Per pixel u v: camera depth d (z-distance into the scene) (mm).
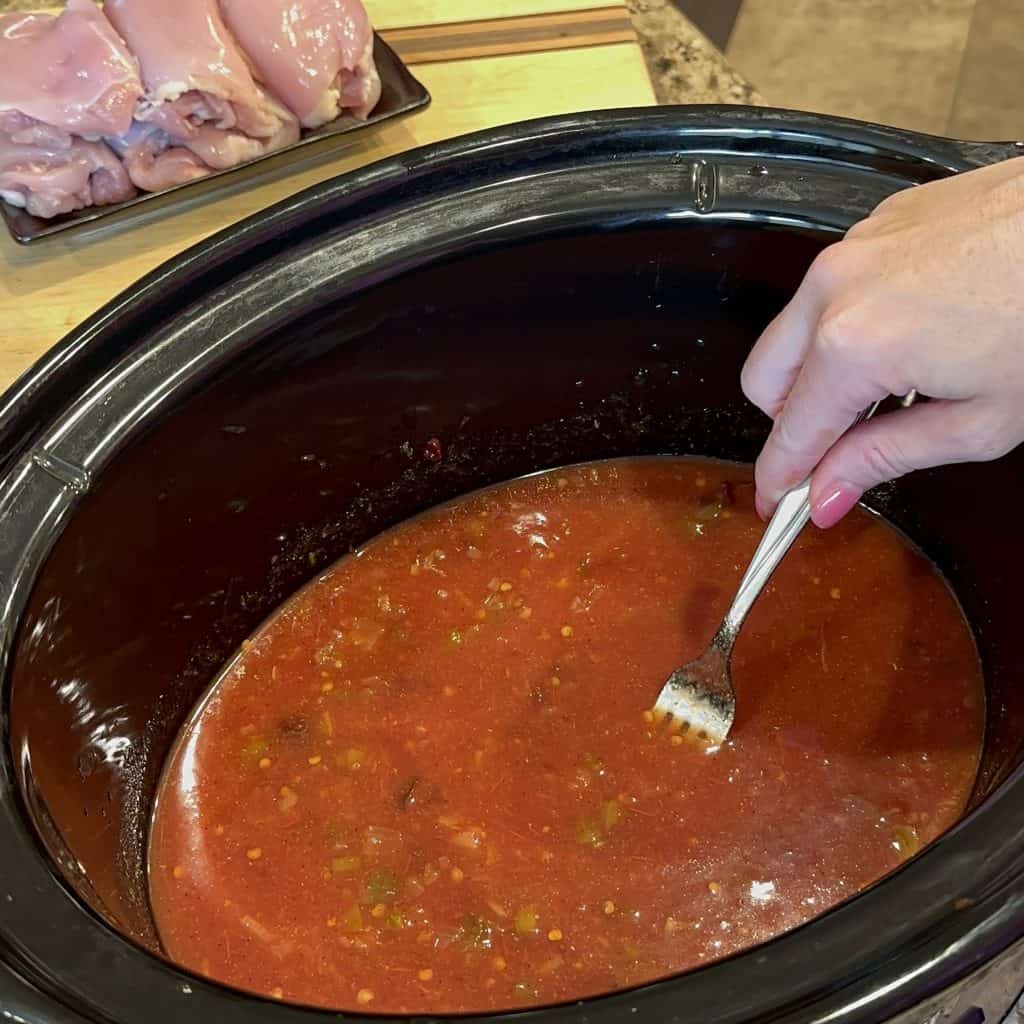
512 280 896
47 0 1439
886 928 536
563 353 979
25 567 732
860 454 701
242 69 1185
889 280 644
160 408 794
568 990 806
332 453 957
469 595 1021
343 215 859
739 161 882
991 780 838
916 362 636
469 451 1039
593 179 876
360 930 844
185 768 953
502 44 1354
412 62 1341
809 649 971
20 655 713
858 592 1004
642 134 881
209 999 543
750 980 523
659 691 950
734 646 975
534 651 982
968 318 622
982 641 954
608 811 884
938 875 553
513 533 1059
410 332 905
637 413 1055
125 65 1135
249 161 1224
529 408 1024
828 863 856
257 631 1015
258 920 860
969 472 911
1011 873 545
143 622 878
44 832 655
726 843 867
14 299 1150
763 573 859
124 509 809
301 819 908
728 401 1038
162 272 820
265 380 857
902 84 2213
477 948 827
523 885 854
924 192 697
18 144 1141
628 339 978
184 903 880
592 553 1042
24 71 1133
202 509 887
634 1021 512
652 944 824
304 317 836
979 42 2279
